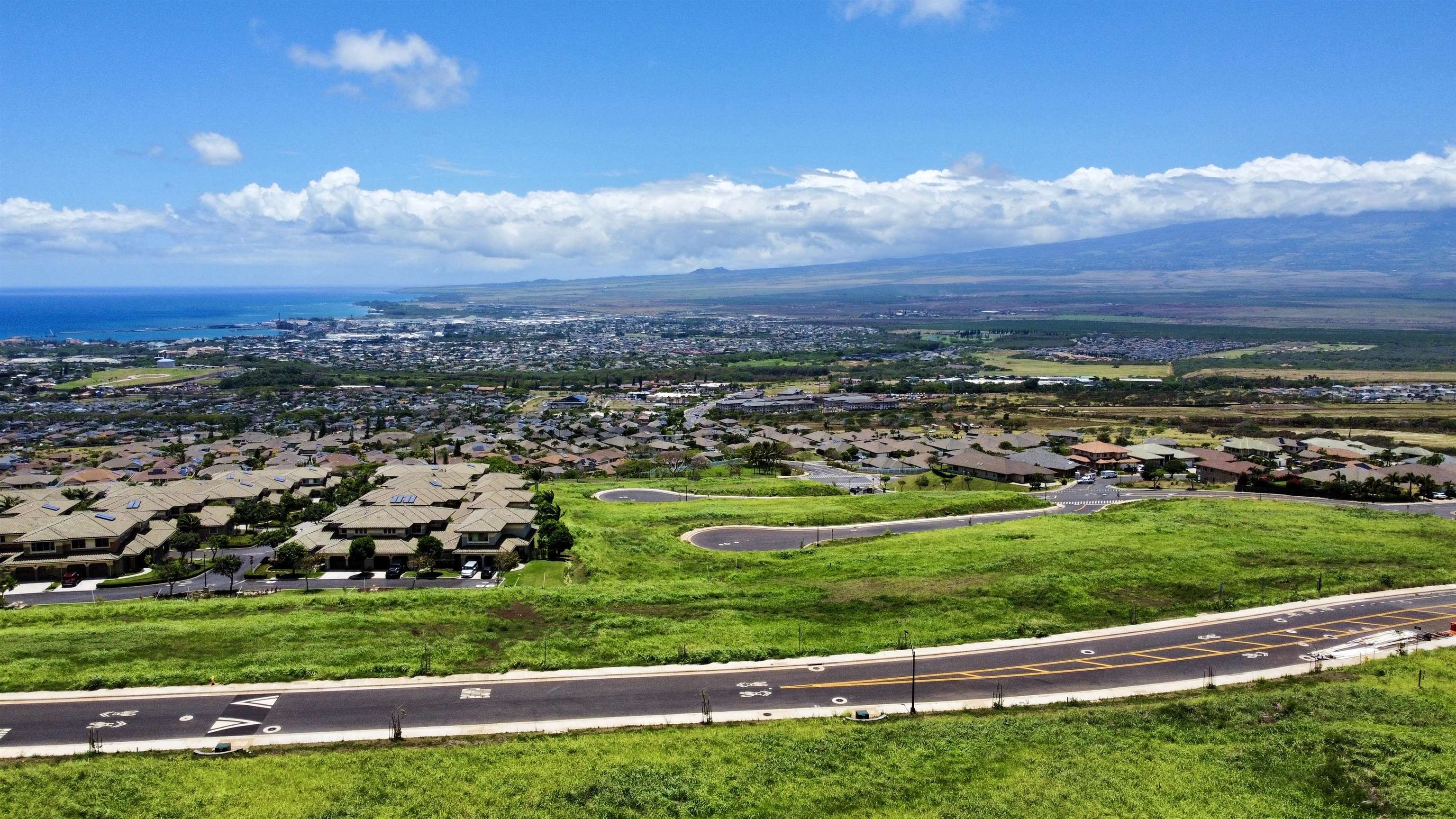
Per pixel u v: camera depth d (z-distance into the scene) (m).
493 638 71.00
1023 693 61.62
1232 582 83.56
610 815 46.84
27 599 92.19
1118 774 50.44
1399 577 85.44
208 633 70.94
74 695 59.34
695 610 78.06
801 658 67.06
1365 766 51.03
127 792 47.78
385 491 127.56
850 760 52.25
